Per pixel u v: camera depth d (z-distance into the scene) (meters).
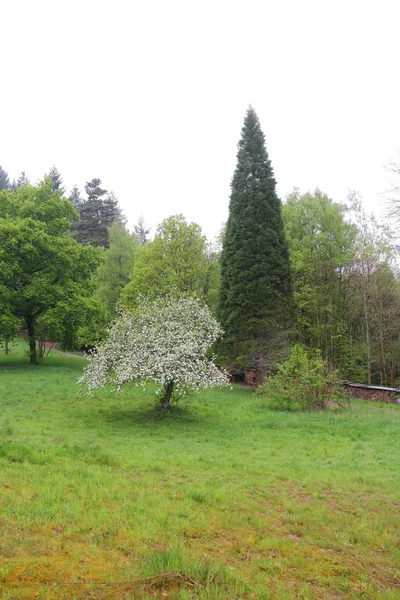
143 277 33.28
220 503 8.27
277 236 30.25
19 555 5.47
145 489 8.50
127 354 17.30
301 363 22.02
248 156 31.14
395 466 11.91
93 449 11.08
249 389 29.92
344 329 34.25
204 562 5.77
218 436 15.21
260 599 5.08
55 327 30.36
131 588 5.02
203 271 34.34
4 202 32.41
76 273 34.28
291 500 8.90
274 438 15.20
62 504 7.17
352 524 7.89
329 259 34.72
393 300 33.69
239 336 29.47
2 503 6.92
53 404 19.00
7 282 30.41
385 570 6.26
